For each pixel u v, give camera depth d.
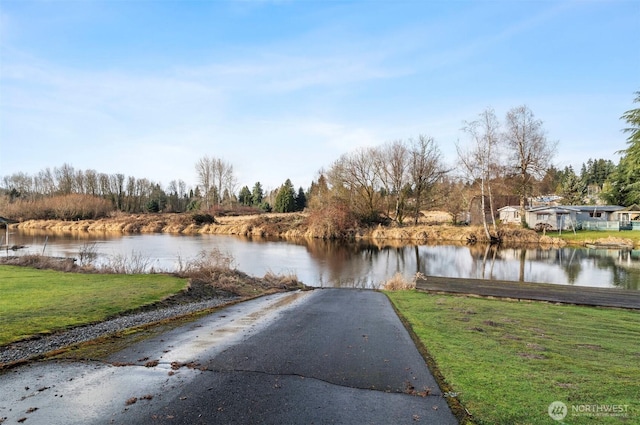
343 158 52.16
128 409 4.40
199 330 8.18
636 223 42.09
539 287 14.85
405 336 7.71
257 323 8.96
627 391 4.82
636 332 8.36
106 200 75.38
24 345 6.77
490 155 39.25
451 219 56.22
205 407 4.46
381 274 22.69
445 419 4.18
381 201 52.00
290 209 75.12
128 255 28.75
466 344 7.06
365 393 4.89
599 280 20.09
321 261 27.59
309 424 4.08
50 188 81.69
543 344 7.11
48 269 17.02
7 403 4.55
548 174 48.12
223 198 80.88
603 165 95.06
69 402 4.58
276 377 5.43
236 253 31.48
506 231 39.50
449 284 15.69
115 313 9.39
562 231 43.03
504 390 4.88
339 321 9.23
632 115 39.09
